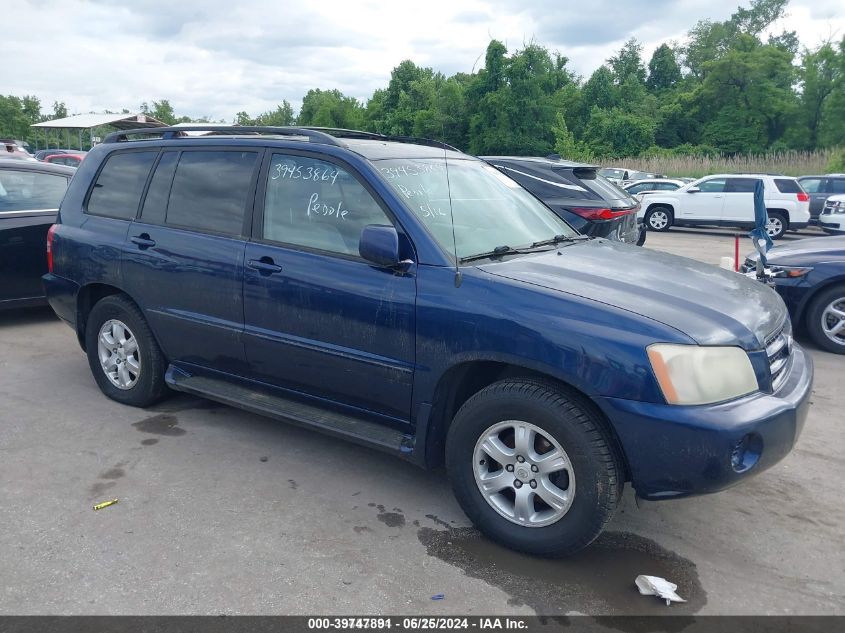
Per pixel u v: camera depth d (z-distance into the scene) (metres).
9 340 6.67
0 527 3.37
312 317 3.75
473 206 4.02
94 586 2.93
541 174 8.83
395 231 3.36
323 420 3.87
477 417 3.26
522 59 45.12
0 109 70.69
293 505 3.66
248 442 4.45
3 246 6.74
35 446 4.29
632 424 2.90
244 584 2.97
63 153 25.86
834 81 49.31
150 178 4.69
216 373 4.41
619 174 28.77
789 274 6.95
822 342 6.95
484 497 3.31
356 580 3.02
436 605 2.87
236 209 4.19
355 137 4.40
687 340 2.92
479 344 3.20
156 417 4.81
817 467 4.27
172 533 3.35
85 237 4.89
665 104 62.88
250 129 4.41
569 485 3.07
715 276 3.76
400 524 3.50
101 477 3.92
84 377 5.59
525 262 3.55
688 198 20.33
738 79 56.38
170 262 4.38
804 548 3.38
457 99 48.50
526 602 2.90
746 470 2.93
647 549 3.34
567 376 3.00
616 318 3.00
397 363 3.48
